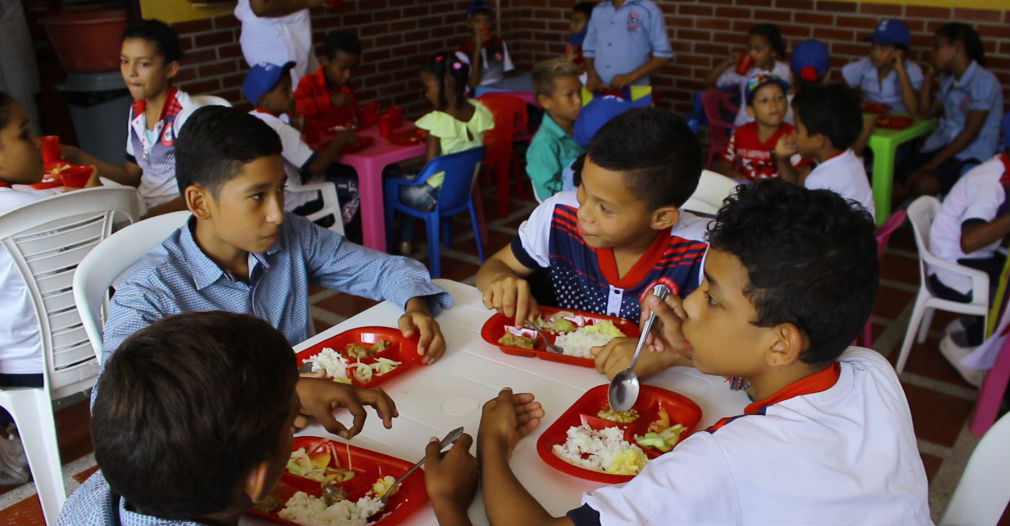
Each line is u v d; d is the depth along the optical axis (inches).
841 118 104.5
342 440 44.6
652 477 34.5
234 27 165.6
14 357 76.0
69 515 34.3
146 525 30.8
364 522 38.9
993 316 92.4
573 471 41.4
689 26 203.0
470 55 199.3
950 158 156.7
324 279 68.1
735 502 33.8
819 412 35.1
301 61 151.9
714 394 49.5
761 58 174.1
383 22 197.0
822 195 35.5
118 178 111.1
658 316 49.9
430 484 39.1
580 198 56.7
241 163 53.6
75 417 96.2
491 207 174.9
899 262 144.6
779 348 35.5
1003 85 167.2
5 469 84.2
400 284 62.4
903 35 157.4
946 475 86.3
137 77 105.9
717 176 88.2
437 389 50.2
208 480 29.3
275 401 30.9
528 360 53.9
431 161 127.2
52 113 183.6
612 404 47.9
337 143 126.0
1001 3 162.1
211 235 58.6
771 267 34.0
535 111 176.1
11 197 77.6
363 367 52.4
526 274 68.2
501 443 41.8
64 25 150.7
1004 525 79.0
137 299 54.9
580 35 196.9
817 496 33.2
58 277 74.1
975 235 96.0
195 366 28.8
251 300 61.7
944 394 101.9
